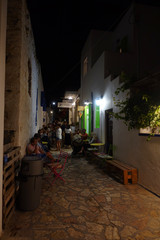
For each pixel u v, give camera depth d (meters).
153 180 4.30
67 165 7.24
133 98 5.07
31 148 5.56
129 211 3.42
